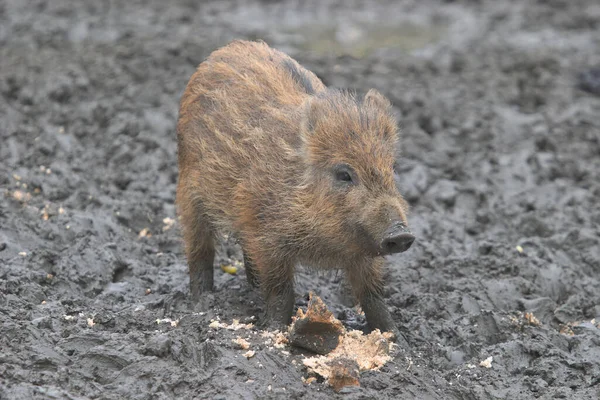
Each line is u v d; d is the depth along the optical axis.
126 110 19.94
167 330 10.93
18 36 25.61
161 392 9.58
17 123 18.84
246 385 9.76
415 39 29.94
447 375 10.93
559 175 18.70
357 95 11.69
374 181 10.60
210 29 28.12
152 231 15.27
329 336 10.59
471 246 14.95
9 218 13.88
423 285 13.52
